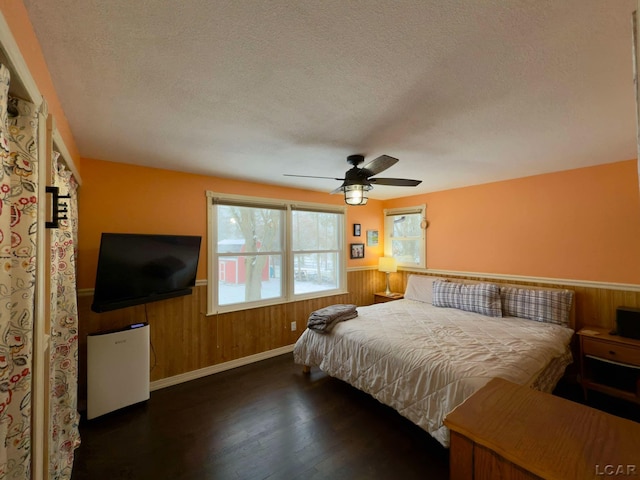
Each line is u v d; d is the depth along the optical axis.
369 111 1.79
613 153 2.62
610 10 1.01
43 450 1.27
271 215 3.93
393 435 2.19
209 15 1.03
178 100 1.64
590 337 2.69
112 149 2.45
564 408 0.87
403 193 4.62
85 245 2.64
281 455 1.99
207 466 1.90
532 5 0.99
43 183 1.11
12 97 1.00
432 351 2.22
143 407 2.60
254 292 3.75
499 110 1.78
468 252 4.07
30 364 1.00
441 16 1.04
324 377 3.19
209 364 3.30
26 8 0.98
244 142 2.30
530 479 0.65
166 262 2.80
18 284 0.98
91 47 1.19
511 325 2.91
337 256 4.69
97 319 2.66
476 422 0.80
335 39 1.16
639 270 2.77
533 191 3.45
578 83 1.49
